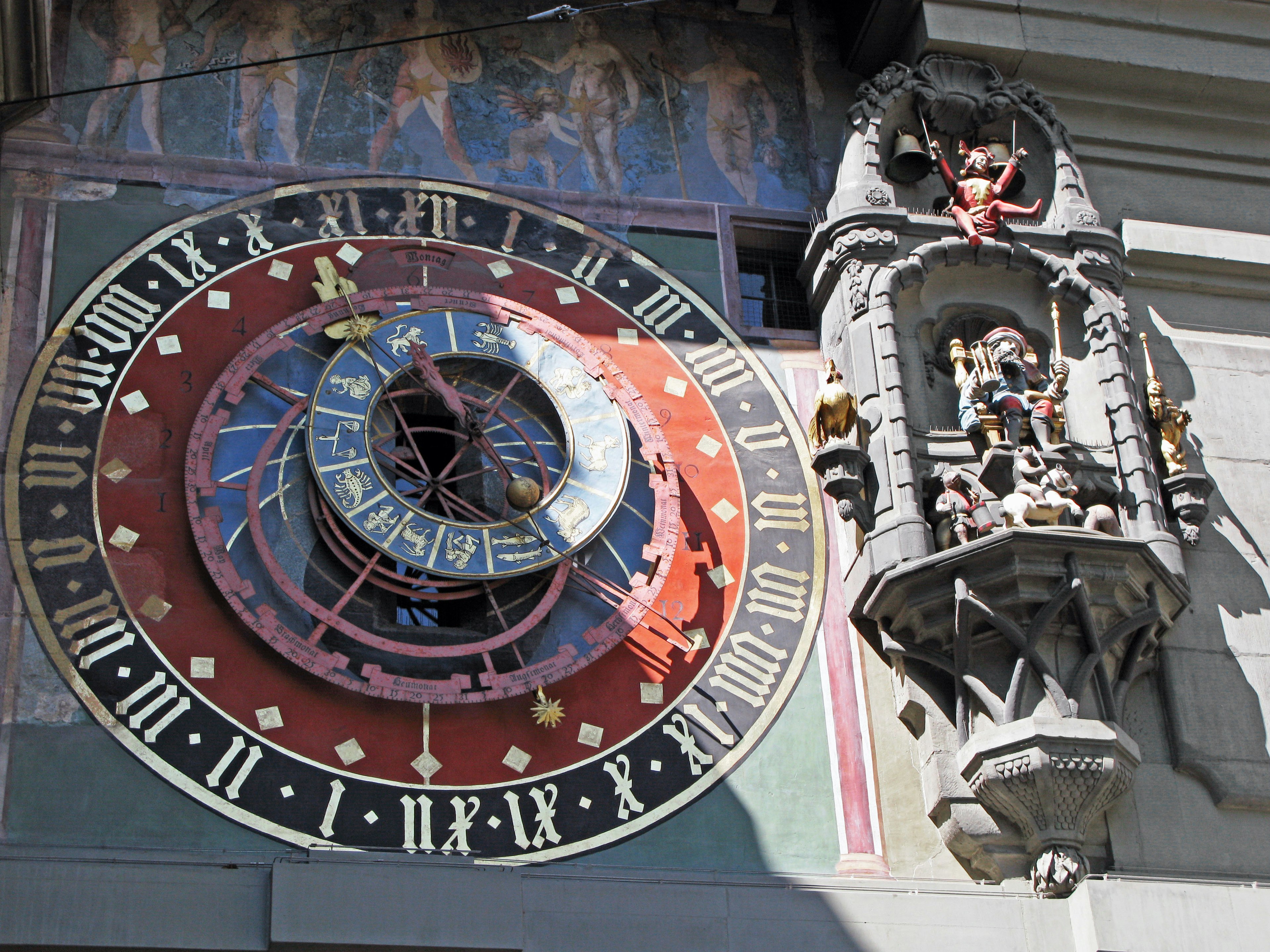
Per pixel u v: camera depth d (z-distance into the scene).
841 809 17.36
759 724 17.67
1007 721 17.05
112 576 16.91
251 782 16.22
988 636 17.50
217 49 20.42
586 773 17.00
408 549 17.36
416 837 16.30
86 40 20.08
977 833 17.06
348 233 19.50
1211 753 17.92
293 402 18.05
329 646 17.02
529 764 16.89
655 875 16.59
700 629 18.05
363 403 18.03
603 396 18.81
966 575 17.47
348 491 17.52
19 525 16.98
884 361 19.05
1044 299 20.16
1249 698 18.36
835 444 18.39
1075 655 17.45
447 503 18.09
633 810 16.92
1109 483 18.84
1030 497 17.91
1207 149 22.06
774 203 21.06
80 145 19.33
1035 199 20.92
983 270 20.11
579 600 17.84
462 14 21.39
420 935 15.19
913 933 16.17
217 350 18.38
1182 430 19.48
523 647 17.47
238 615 16.81
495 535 17.70
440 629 17.42
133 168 19.33
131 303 18.42
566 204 20.44
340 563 17.47
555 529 17.91
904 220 20.08
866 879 16.95
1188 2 22.20
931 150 20.81
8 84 17.77
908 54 21.61
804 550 18.77
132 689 16.42
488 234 19.95
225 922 15.01
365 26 21.03
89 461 17.45
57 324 18.12
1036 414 18.80
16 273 18.33
